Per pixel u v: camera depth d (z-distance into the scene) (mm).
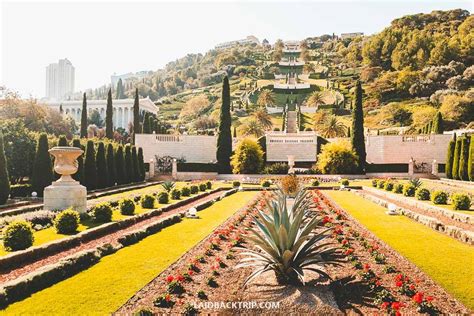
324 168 50594
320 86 144125
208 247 13039
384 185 32938
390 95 114375
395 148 56594
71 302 8391
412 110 91750
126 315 7738
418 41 134125
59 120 72438
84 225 15945
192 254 12383
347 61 176625
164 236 15211
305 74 164000
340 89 135875
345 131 76688
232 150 57000
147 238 14844
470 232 14031
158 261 11562
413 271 10430
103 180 35406
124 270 10664
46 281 9383
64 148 19641
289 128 94000
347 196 29906
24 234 11969
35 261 11156
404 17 164375
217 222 18391
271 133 63469
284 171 51594
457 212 18219
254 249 12836
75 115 125750
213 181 47875
